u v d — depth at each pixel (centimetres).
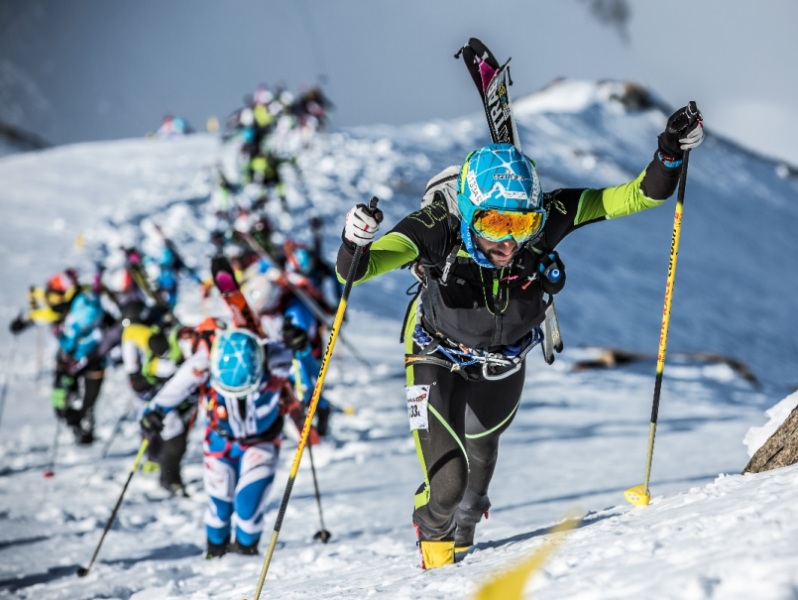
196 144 9756
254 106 6731
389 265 968
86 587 1373
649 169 1005
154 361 1891
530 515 1584
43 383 3631
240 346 1487
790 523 641
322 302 2798
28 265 5206
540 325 1088
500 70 1049
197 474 2317
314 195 7606
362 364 3838
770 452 1026
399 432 2753
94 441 2802
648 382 4194
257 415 1516
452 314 1028
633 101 15788
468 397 1112
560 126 13875
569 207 1023
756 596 519
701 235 10981
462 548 1177
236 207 6550
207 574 1399
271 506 1947
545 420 2998
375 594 861
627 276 8475
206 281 3434
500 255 973
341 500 1947
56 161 8431
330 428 2772
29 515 1928
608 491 1791
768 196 14550
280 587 1152
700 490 952
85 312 2764
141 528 1834
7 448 2702
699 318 8100
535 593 665
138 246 5622
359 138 10038
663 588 577
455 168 1034
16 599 1352
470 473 1157
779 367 7719
